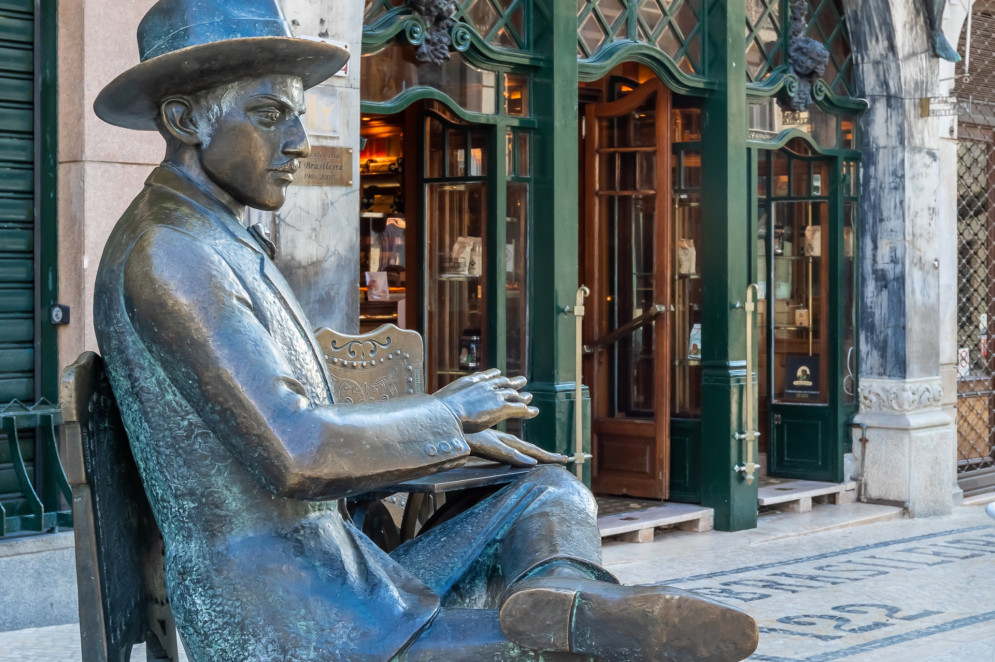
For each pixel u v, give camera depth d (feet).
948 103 33.37
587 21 27.35
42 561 19.49
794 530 30.27
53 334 20.34
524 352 26.68
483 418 8.87
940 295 34.96
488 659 8.21
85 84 19.77
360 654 8.10
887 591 24.27
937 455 34.09
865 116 34.04
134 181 20.38
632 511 29.66
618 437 31.19
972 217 38.29
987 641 20.39
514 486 9.87
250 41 8.25
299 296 21.56
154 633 9.11
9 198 20.16
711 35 29.84
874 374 34.14
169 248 8.08
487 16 25.66
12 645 18.28
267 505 8.34
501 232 25.89
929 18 33.91
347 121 22.20
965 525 32.37
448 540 9.56
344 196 22.18
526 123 26.27
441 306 26.89
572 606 7.96
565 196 26.35
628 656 7.89
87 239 19.88
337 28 21.90
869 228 34.09
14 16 20.06
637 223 30.94
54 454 20.21
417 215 27.12
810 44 32.07
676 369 30.86
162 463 8.30
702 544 28.40
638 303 31.01
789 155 33.94
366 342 12.71
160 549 9.07
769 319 34.78
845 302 34.09
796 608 22.76
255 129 8.60
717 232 29.84
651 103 30.50
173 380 8.05
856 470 34.17
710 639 7.79
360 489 8.07
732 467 29.81
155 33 8.60
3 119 20.01
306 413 7.95
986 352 38.63
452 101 24.88
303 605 8.20
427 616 8.34
